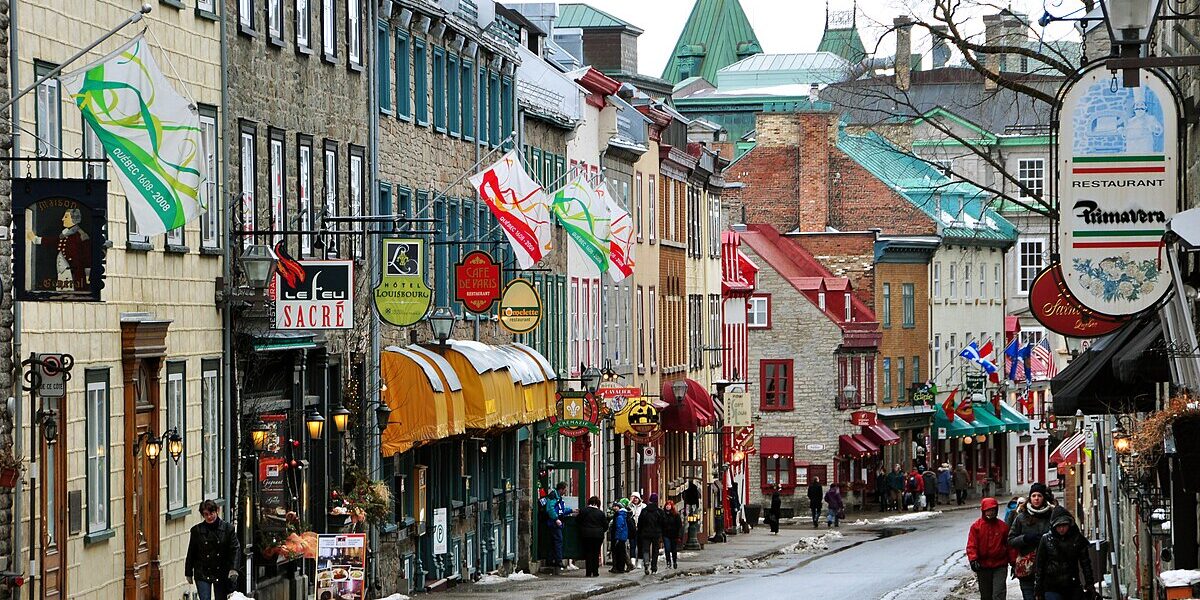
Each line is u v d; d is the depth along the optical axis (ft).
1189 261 84.07
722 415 344.69
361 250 169.17
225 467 139.33
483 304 179.22
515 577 207.10
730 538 318.45
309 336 152.46
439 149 196.44
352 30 168.55
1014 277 502.79
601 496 259.39
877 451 413.18
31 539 104.01
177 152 92.89
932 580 195.52
